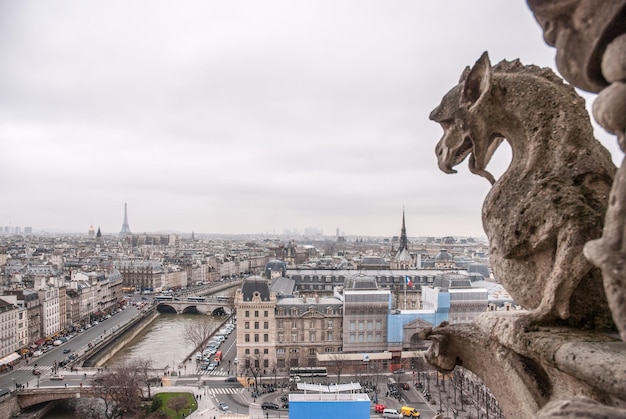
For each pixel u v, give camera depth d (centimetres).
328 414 8325
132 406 11356
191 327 19738
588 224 1137
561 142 1239
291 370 14150
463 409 11056
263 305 14638
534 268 1269
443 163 1520
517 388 1254
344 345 14925
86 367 15050
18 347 16775
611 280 766
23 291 18050
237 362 14625
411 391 12812
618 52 778
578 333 1147
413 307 19700
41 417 12138
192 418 11050
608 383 962
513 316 1287
